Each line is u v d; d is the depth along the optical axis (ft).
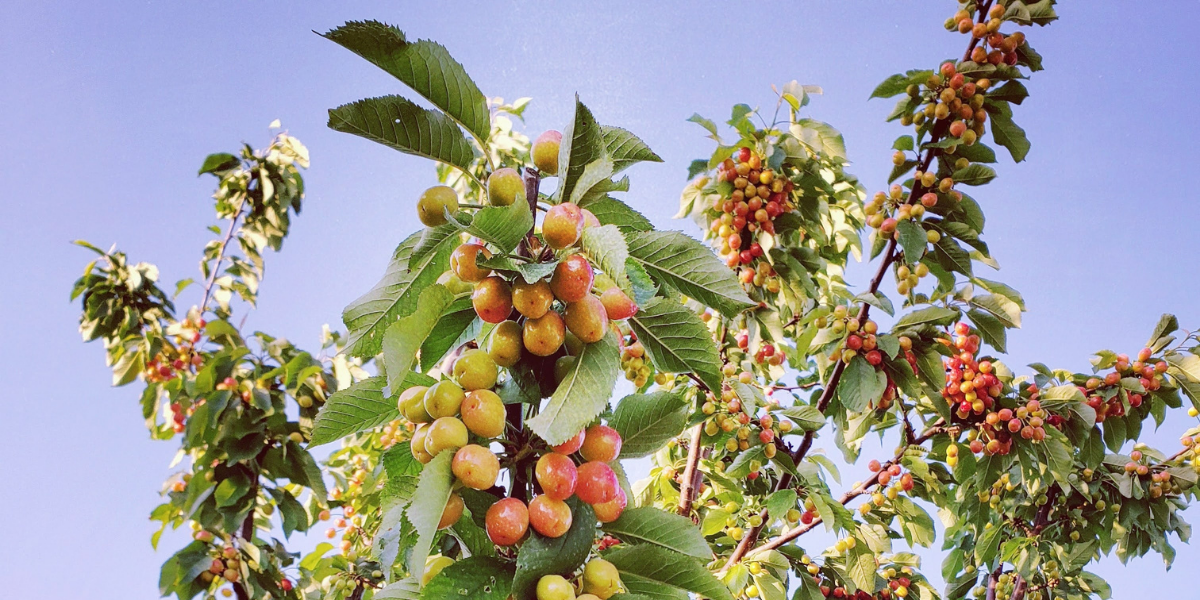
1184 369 14.69
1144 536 17.84
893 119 12.95
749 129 13.99
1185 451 17.03
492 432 4.37
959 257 13.20
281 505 14.89
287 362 16.10
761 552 13.71
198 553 13.73
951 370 14.42
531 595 4.18
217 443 14.42
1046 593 20.25
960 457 14.97
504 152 18.51
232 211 20.29
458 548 6.48
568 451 4.41
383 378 5.24
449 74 4.71
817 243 15.66
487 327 5.30
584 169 4.84
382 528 4.70
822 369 14.61
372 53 4.54
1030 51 12.14
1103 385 15.15
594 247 4.39
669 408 5.41
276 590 14.49
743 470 12.88
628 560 4.85
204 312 19.34
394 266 5.17
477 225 3.96
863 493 15.34
